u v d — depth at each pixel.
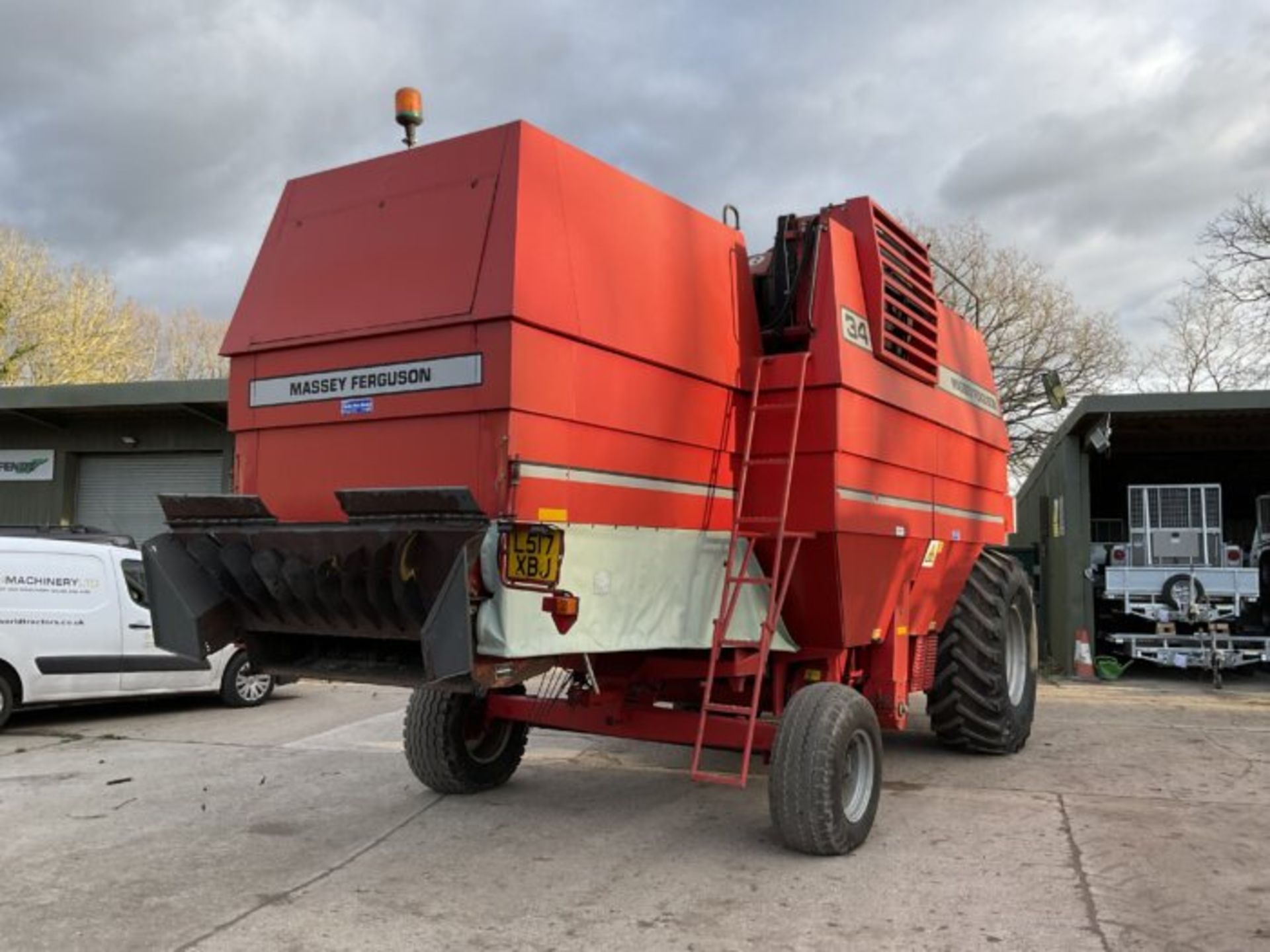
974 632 7.65
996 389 8.64
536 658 4.60
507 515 4.18
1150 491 14.57
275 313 5.09
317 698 11.62
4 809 6.40
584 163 4.83
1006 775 7.27
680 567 5.21
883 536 6.14
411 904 4.59
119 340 35.69
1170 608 13.90
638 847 5.48
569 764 7.68
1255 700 11.86
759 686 5.14
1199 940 4.16
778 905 4.56
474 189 4.57
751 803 6.45
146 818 6.12
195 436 17.88
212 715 10.42
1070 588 14.53
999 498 8.52
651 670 5.68
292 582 4.50
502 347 4.27
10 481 18.53
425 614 4.21
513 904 4.59
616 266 4.89
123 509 18.34
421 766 6.50
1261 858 5.24
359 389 4.71
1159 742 8.69
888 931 4.25
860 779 5.43
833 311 5.71
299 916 4.43
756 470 5.77
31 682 9.34
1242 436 16.41
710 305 5.55
